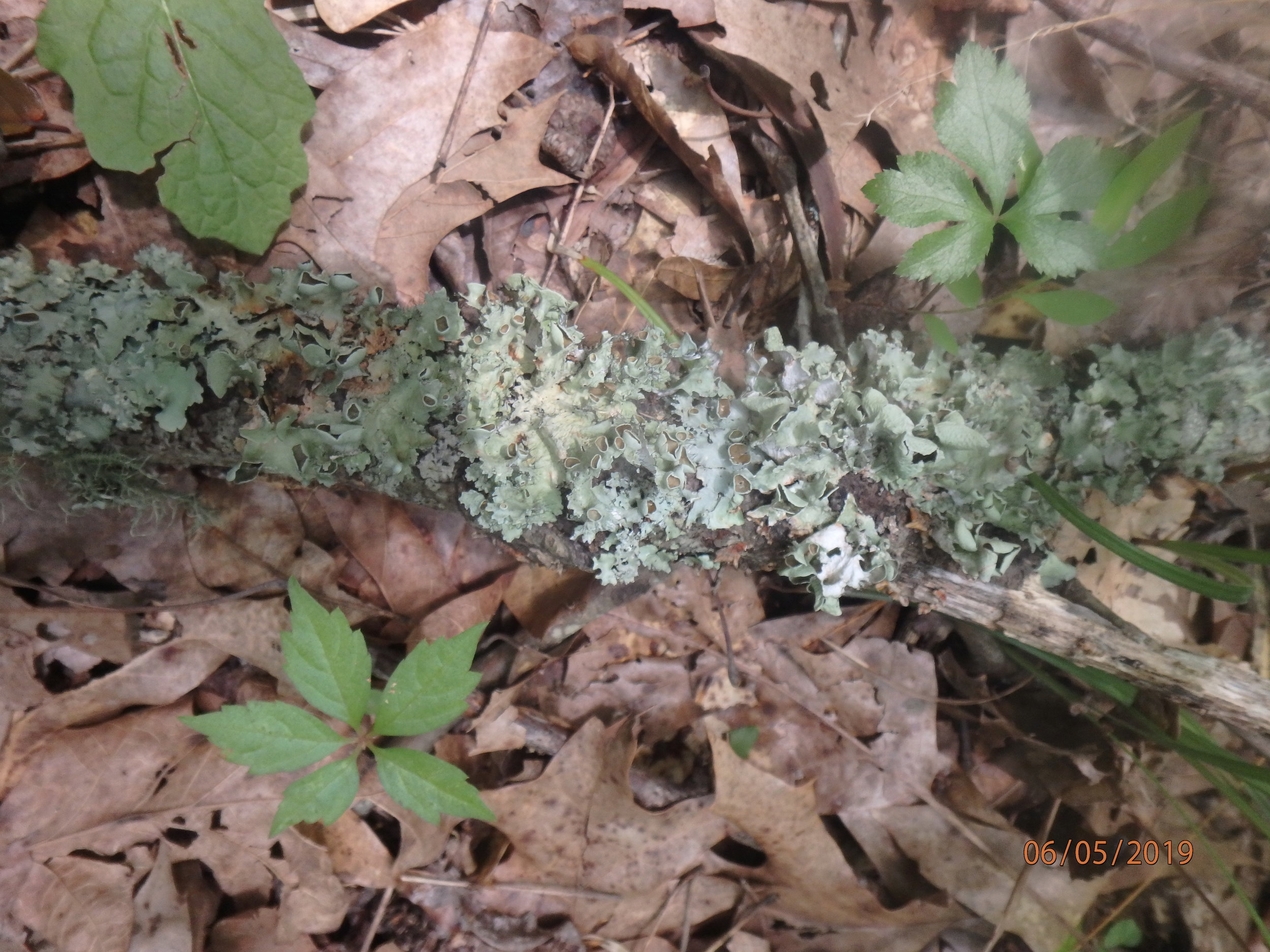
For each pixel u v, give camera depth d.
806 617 0.30
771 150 0.30
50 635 0.26
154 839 0.26
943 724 0.30
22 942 0.25
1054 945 0.28
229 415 0.23
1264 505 0.30
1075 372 0.27
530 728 0.28
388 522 0.28
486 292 0.24
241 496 0.27
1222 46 0.29
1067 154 0.25
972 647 0.31
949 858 0.29
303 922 0.26
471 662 0.25
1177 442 0.25
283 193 0.26
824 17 0.30
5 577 0.25
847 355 0.27
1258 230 0.28
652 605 0.30
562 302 0.24
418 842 0.27
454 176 0.28
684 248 0.30
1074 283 0.29
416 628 0.28
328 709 0.24
